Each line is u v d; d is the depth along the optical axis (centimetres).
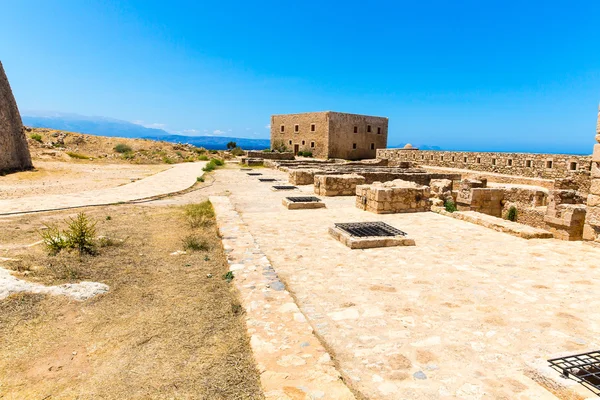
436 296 502
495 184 2734
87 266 589
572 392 281
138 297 481
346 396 273
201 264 630
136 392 291
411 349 367
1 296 434
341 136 6009
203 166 3353
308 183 2014
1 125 2128
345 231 820
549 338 389
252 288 491
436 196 1778
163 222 998
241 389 293
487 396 295
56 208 1167
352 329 408
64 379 307
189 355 345
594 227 775
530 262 659
